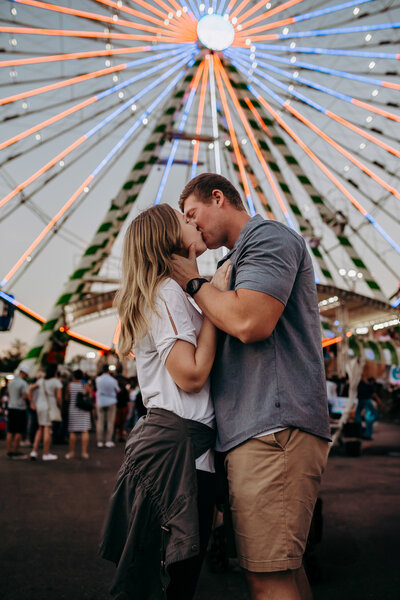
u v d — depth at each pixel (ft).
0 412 50.42
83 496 19.54
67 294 72.18
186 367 5.28
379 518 15.72
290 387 5.36
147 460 5.41
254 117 75.77
